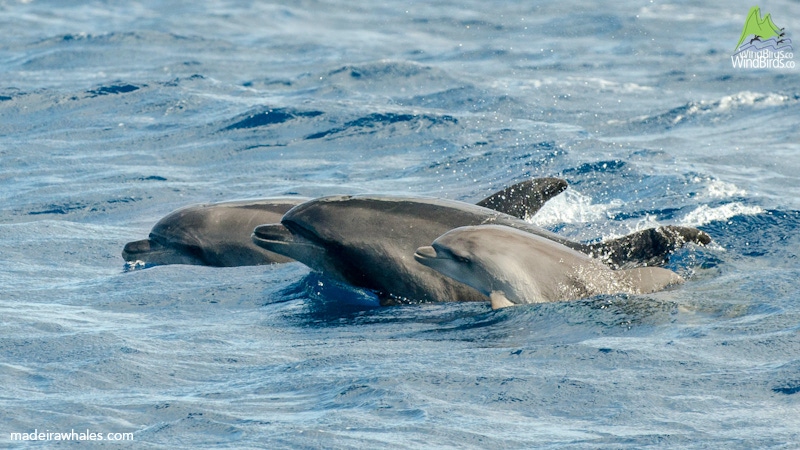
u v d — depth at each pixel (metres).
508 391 25.45
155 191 56.84
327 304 36.88
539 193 41.84
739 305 32.25
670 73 90.81
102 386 27.38
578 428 23.08
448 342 30.47
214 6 130.00
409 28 117.25
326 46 105.69
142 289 39.47
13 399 26.27
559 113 75.75
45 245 46.62
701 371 26.22
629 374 26.22
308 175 60.47
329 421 23.94
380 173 60.50
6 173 61.00
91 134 70.88
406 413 24.28
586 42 107.75
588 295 34.31
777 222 42.81
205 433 23.73
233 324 34.22
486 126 70.69
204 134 70.38
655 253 36.00
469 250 35.06
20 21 117.25
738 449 21.36
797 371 25.58
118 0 133.75
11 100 79.38
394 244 37.84
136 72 91.25
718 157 60.62
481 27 117.00
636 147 63.34
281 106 75.25
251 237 40.69
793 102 77.19
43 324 33.78
